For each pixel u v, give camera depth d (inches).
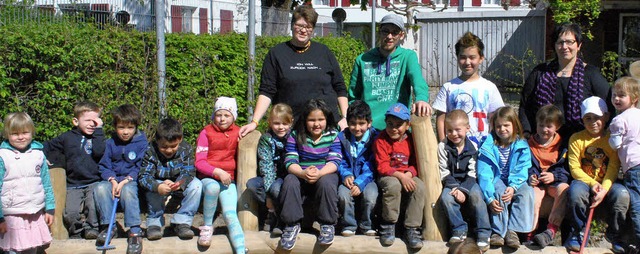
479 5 968.3
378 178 187.3
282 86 203.3
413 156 189.5
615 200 179.2
